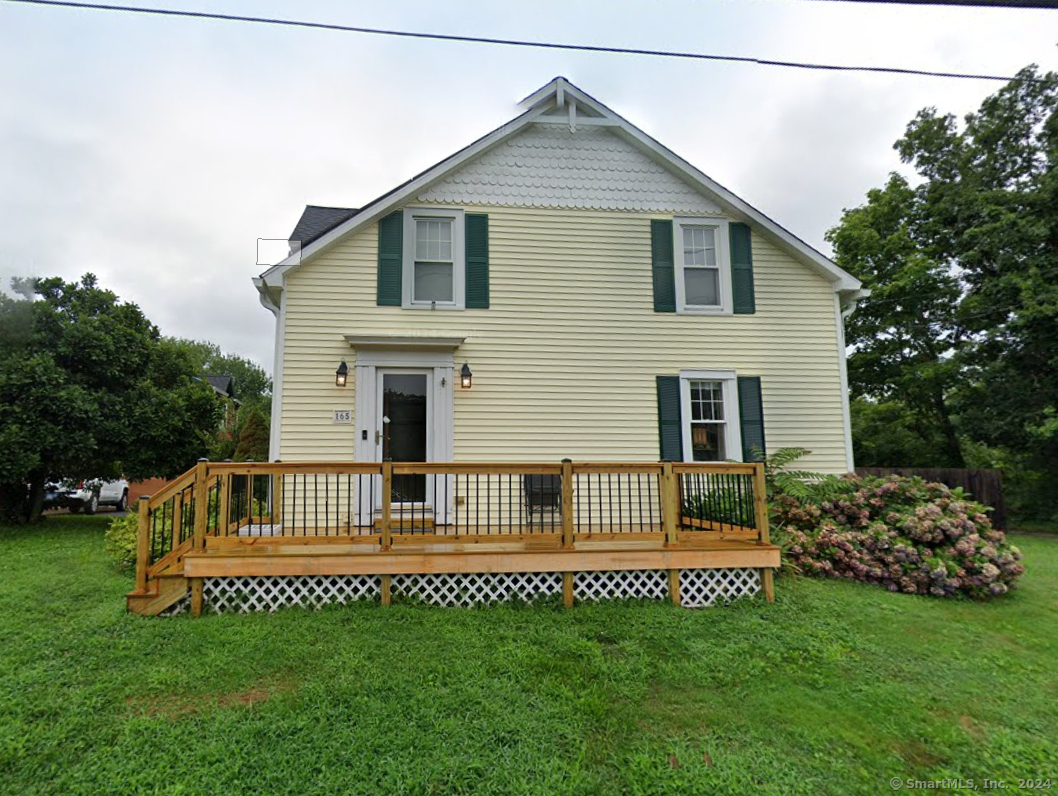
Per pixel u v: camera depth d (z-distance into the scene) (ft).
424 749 9.22
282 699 10.76
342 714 10.25
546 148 26.73
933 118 50.83
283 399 23.35
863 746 9.83
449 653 12.96
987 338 46.26
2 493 38.11
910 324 51.62
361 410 23.63
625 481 25.21
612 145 27.20
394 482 23.59
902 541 19.77
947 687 12.16
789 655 13.60
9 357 35.17
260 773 8.55
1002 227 44.16
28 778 8.42
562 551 16.92
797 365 27.27
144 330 44.04
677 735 10.02
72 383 37.35
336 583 16.53
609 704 11.03
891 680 12.42
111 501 63.57
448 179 25.80
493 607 16.26
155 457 40.22
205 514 16.37
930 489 22.58
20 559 24.23
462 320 25.00
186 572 15.61
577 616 15.69
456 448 24.22
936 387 51.21
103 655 12.64
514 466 17.33
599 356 25.79
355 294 24.38
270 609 15.97
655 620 15.55
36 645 13.16
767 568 17.74
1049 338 42.98
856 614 16.56
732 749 9.62
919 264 48.75
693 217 27.37
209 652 12.82
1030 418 44.42
